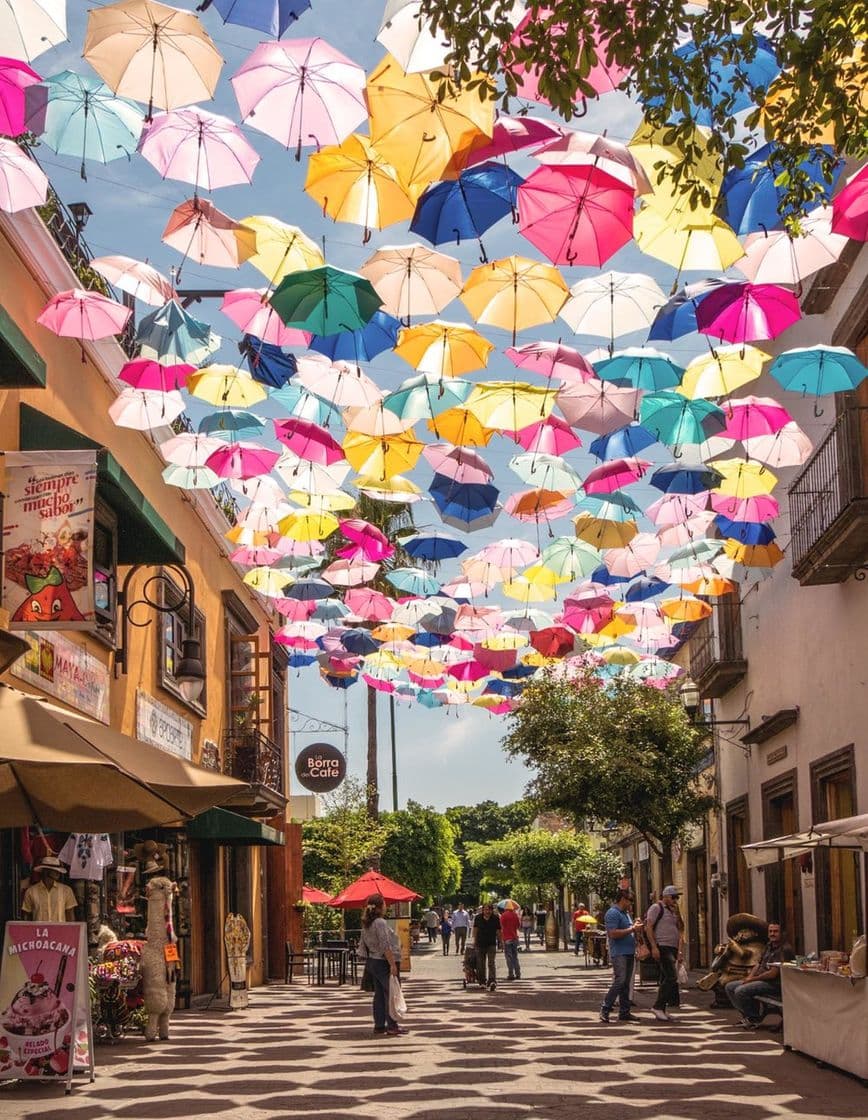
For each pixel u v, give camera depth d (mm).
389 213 9219
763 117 8156
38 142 13078
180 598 22484
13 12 7586
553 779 29719
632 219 8891
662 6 7332
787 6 7438
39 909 13328
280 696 35000
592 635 23703
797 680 22234
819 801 20641
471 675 25797
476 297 10820
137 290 12117
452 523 17125
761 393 24938
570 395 13453
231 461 16328
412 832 59625
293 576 21984
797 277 10602
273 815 28203
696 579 20781
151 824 10859
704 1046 14891
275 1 6875
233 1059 13844
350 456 15172
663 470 16094
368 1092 11281
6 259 13922
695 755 29906
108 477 14852
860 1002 11680
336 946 32406
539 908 75188
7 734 9391
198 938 23719
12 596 12367
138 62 8258
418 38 7434
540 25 7277
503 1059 13633
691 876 35406
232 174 9820
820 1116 9977
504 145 8070
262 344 13242
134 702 19156
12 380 12477
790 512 20656
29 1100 10914
